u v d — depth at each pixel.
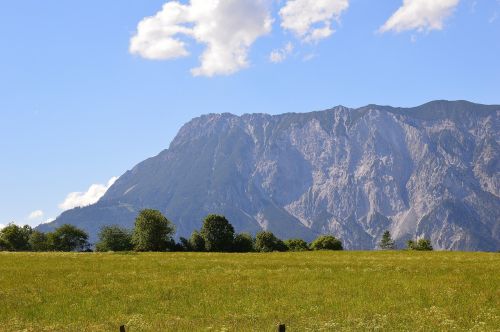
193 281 42.16
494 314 29.06
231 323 28.08
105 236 160.50
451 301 32.72
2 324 29.09
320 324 27.42
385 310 30.61
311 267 51.03
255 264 54.38
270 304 32.81
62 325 28.67
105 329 27.27
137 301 34.78
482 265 50.72
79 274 47.50
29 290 39.31
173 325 27.75
